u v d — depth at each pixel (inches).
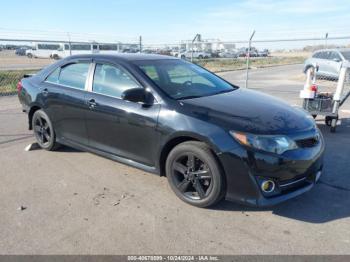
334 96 247.3
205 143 130.9
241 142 123.2
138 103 150.9
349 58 604.1
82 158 195.8
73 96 179.6
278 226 125.0
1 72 717.9
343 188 156.4
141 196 148.5
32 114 215.5
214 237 118.0
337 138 238.4
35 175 171.8
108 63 170.6
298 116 144.5
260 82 665.0
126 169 178.9
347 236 118.6
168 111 140.3
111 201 143.9
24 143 226.1
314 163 133.5
